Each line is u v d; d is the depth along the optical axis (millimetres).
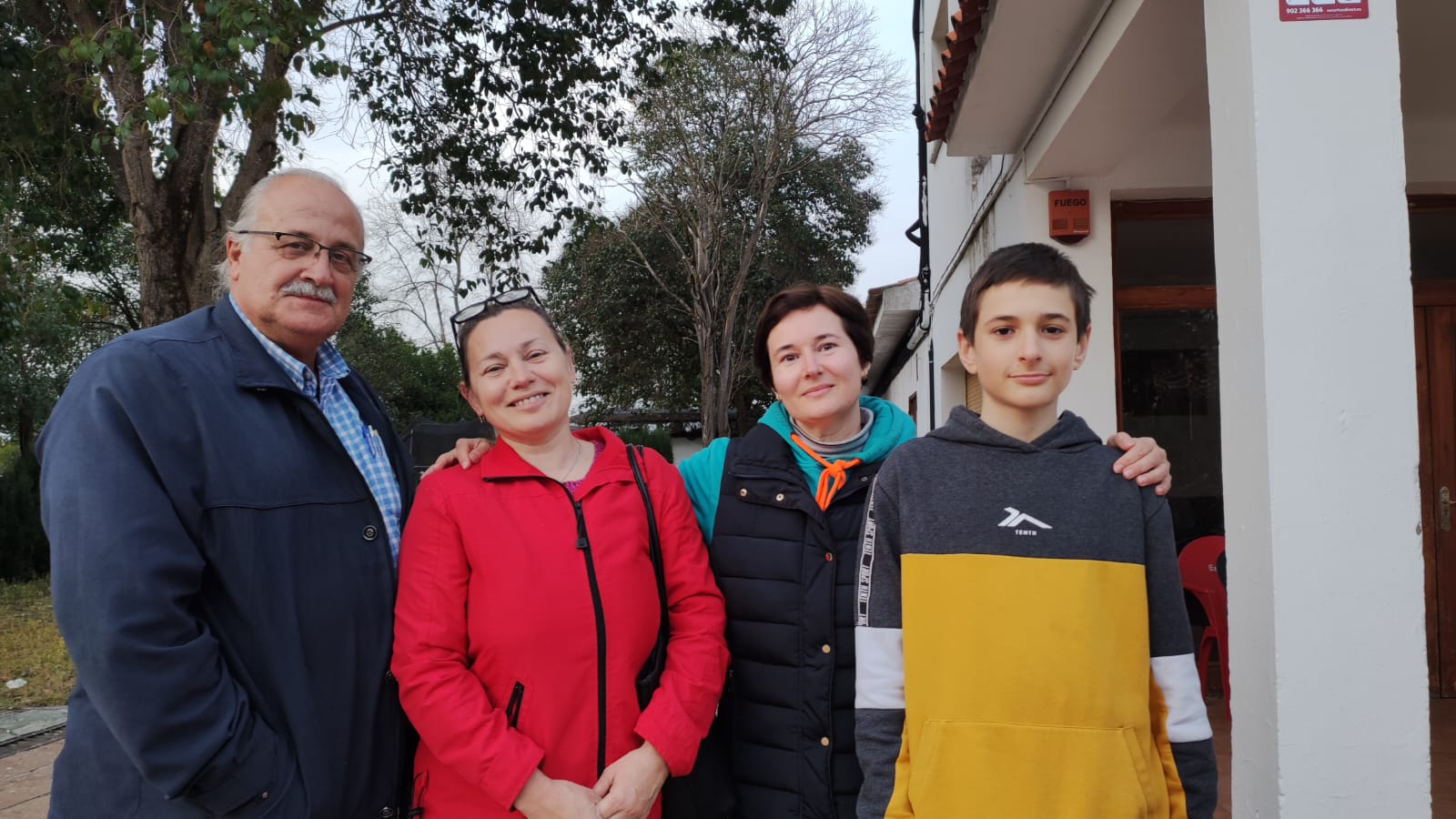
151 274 6105
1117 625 1368
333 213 1734
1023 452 1498
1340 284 1690
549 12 7320
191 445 1478
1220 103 1897
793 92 14719
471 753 1465
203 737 1342
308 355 1788
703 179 15633
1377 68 1710
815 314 1807
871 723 1454
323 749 1501
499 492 1658
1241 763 1810
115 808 1414
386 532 1680
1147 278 4281
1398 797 1632
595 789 1516
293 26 4730
